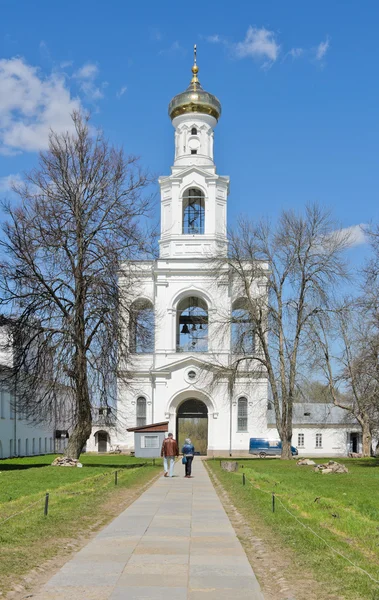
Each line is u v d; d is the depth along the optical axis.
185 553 12.86
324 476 32.97
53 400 40.75
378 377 39.28
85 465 40.44
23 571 11.02
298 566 11.56
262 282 53.53
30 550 12.66
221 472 36.06
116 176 38.41
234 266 54.84
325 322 50.22
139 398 66.06
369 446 59.47
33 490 24.28
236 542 14.01
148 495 23.84
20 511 17.48
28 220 36.66
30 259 36.25
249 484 27.39
